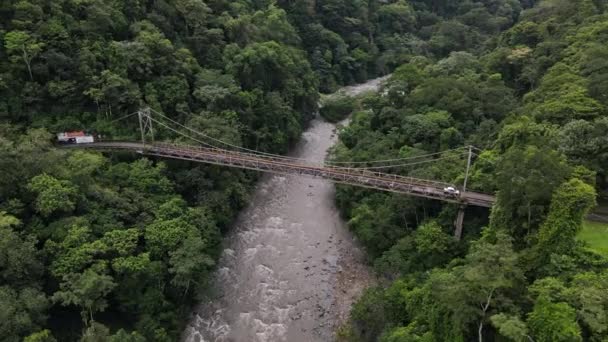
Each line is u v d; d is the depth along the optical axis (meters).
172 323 38.53
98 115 54.97
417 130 58.50
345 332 40.12
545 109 47.75
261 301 43.88
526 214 32.66
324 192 63.91
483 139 54.88
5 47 49.78
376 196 53.75
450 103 62.50
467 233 43.81
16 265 32.50
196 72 65.75
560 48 67.75
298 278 47.12
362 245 52.25
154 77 60.69
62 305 33.56
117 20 61.34
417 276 40.00
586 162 38.62
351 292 45.31
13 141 44.84
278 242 52.78
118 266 35.94
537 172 31.88
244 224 55.53
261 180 65.38
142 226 42.38
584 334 24.27
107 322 37.22
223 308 42.75
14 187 38.34
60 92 51.50
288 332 40.41
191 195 52.56
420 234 42.78
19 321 29.97
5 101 48.72
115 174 47.59
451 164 51.50
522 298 27.36
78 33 56.31
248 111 65.06
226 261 48.66
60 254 35.59
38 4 53.97
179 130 58.34
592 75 52.19
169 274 40.31
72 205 38.66
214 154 53.16
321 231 55.25
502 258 27.23
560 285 26.47
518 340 23.94
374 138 62.97
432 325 30.92
